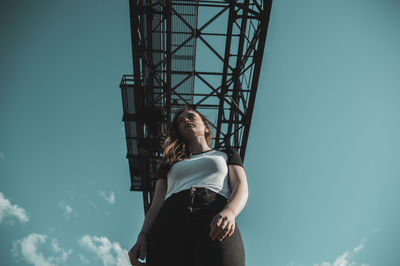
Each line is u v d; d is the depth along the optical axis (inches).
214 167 72.4
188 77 387.9
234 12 351.3
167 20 331.0
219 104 404.8
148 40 358.0
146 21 350.0
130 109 398.3
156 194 80.9
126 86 371.9
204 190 66.4
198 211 62.2
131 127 411.8
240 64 390.3
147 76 389.1
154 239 64.2
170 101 382.6
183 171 74.2
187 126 89.8
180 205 64.6
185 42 360.8
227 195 69.4
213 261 54.6
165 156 84.8
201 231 59.6
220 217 56.7
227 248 56.0
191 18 352.5
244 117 403.9
